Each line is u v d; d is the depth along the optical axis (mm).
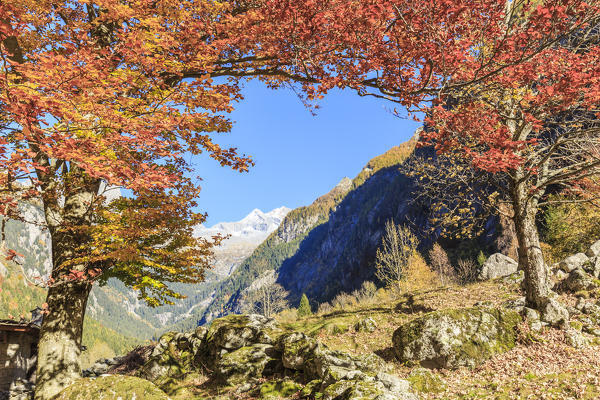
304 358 9914
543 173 11672
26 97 3992
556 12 5574
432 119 6930
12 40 7082
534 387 6766
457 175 12406
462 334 8914
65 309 8344
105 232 7559
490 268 20078
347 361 8945
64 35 7145
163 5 6410
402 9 5641
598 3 6023
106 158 4863
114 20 6344
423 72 6594
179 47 6434
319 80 6867
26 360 17453
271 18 6012
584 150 10094
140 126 4895
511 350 8898
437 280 35312
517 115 10766
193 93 5984
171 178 5328
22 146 7227
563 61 7039
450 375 8281
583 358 7695
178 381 12031
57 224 8359
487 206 12312
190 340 14445
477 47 7199
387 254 33500
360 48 6168
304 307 32719
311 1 5316
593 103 8133
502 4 6176
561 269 15461
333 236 175375
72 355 8219
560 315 9594
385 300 18453
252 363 11227
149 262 8289
